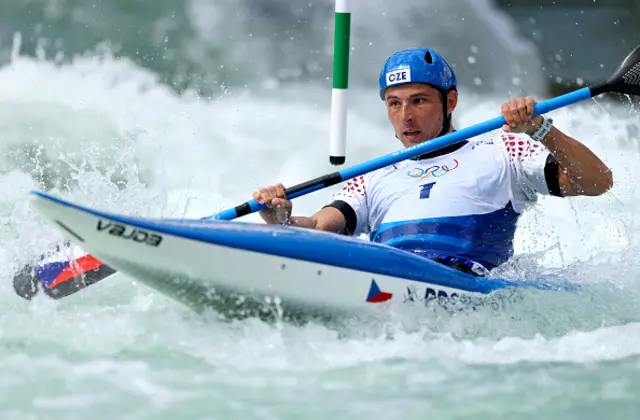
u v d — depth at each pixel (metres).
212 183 22.84
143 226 10.95
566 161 13.93
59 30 38.84
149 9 41.03
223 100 31.92
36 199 10.45
